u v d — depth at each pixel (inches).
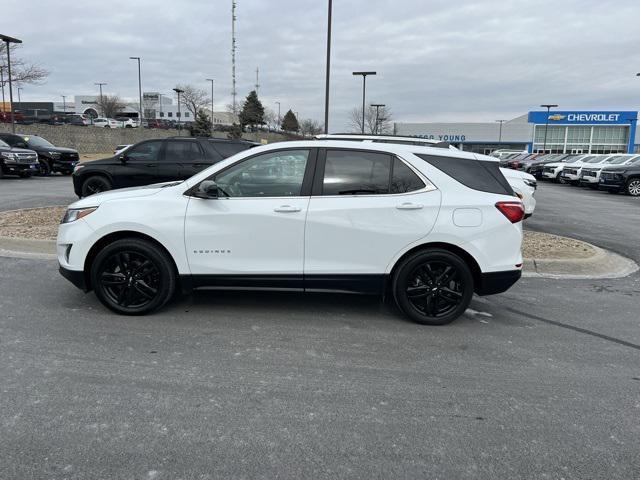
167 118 4335.6
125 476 106.0
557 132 3024.1
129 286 196.5
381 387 147.2
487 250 191.5
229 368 156.7
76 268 195.5
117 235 196.9
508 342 183.5
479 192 193.5
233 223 189.6
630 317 214.2
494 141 3280.0
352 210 188.5
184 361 160.7
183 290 197.2
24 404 132.3
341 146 194.1
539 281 268.2
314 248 190.1
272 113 4133.9
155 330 185.5
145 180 453.4
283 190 192.2
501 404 139.1
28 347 167.5
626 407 139.0
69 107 4429.1
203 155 454.6
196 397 138.6
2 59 1380.4
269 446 117.4
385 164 193.0
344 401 138.6
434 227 188.9
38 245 298.0
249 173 193.8
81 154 1774.1
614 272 291.9
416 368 160.2
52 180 840.3
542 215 540.7
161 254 193.6
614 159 1006.4
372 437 122.1
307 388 145.3
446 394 144.0
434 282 194.7
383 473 109.2
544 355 172.7
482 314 213.5
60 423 124.1
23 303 210.5
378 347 175.8
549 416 133.5
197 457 112.7
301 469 109.8
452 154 197.3
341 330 190.7
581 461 114.7
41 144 944.9
